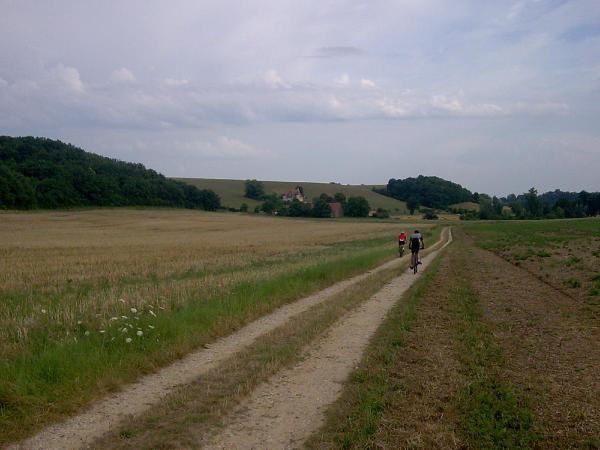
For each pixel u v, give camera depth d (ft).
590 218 442.91
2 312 42.65
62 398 23.07
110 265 89.51
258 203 526.57
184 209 446.19
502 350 31.45
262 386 25.14
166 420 20.98
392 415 21.31
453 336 34.76
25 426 20.38
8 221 277.03
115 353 28.40
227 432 19.90
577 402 22.97
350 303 47.75
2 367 24.75
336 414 21.34
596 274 64.44
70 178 374.84
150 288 52.39
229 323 38.14
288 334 35.27
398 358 29.48
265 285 51.11
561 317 41.78
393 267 84.74
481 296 53.47
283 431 20.01
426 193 565.94
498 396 23.44
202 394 23.77
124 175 448.24
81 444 19.11
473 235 226.58
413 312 42.73
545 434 19.72
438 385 24.88
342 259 82.33
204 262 94.17
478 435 19.45
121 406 22.97
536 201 504.43
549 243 142.92
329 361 29.37
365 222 401.70
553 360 29.48
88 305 42.09
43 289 60.85
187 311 38.11
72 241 166.81
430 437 19.19
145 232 232.73
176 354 30.45
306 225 321.73
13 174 322.34
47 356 25.94
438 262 94.58
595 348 32.09
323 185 623.77
